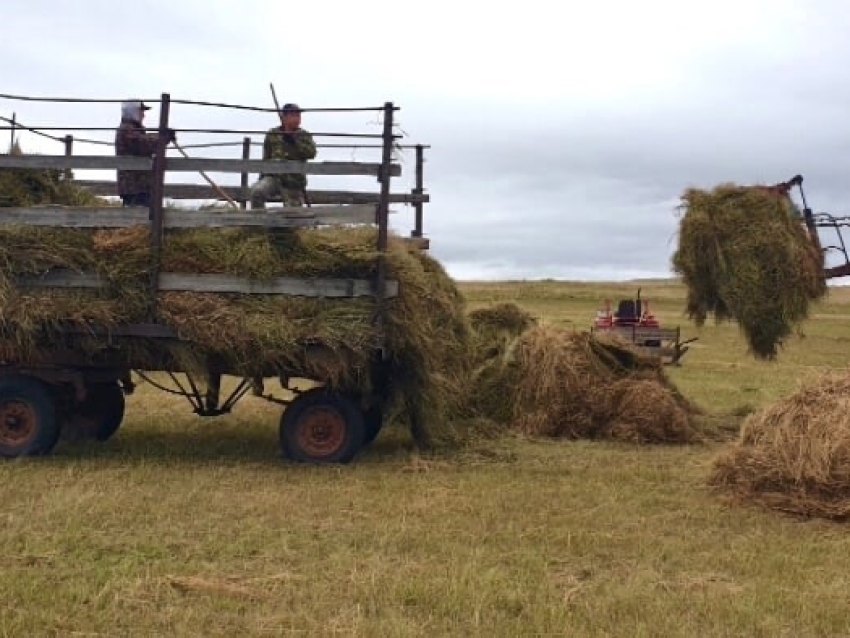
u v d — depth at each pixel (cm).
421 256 1065
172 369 985
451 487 843
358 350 927
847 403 802
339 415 970
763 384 1894
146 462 945
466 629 490
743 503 795
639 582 567
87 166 963
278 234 954
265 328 919
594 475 916
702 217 1205
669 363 2294
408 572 576
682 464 993
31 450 961
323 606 516
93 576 559
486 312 1354
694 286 1241
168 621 491
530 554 624
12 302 929
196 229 955
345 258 938
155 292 938
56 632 474
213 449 1045
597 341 1257
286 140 1001
